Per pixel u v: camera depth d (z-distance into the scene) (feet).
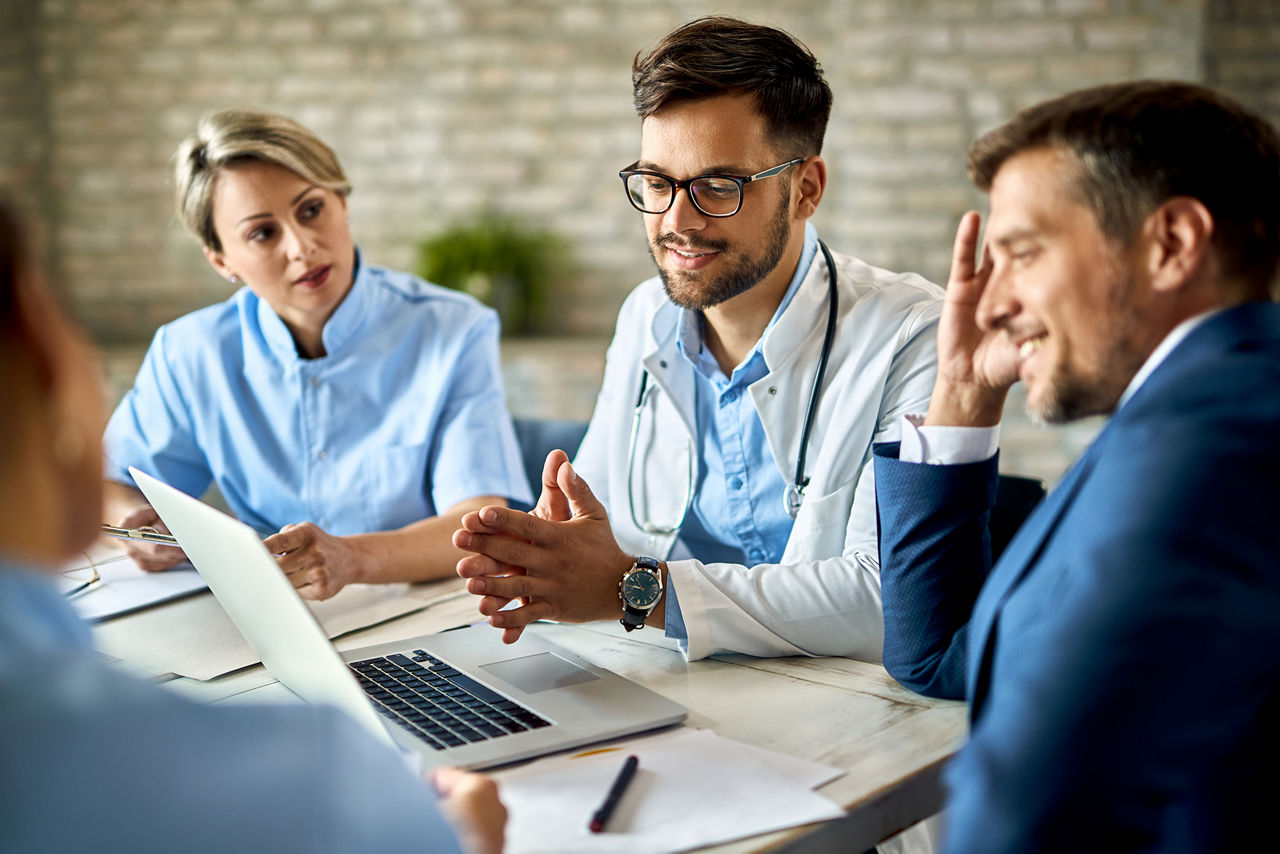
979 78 11.13
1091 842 2.02
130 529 4.61
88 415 1.59
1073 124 2.38
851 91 11.44
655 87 4.15
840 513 4.38
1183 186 2.28
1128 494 2.09
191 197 5.37
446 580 4.54
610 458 5.08
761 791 2.54
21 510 1.49
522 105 12.76
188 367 5.82
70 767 1.39
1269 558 1.97
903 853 4.28
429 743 2.79
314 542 4.19
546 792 2.56
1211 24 11.23
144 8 12.72
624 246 12.84
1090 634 2.02
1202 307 2.35
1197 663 1.95
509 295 12.47
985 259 3.15
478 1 12.64
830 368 4.52
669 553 4.88
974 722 2.47
